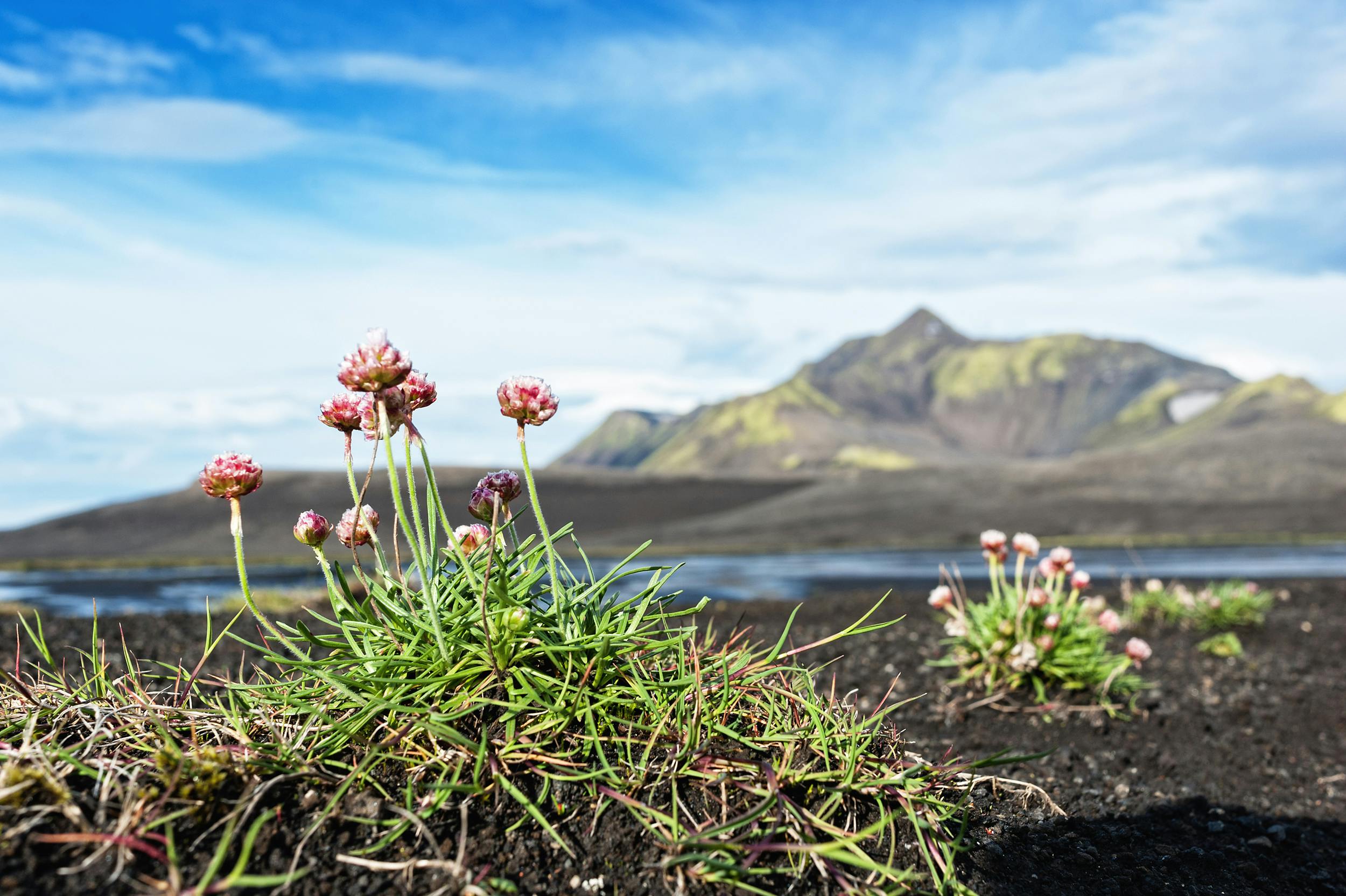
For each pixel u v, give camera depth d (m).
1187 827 0.59
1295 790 0.72
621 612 0.40
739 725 0.40
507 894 0.30
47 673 0.40
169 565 5.79
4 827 0.28
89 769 0.31
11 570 5.63
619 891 0.31
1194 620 1.64
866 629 0.40
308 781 0.33
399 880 0.30
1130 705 0.91
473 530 0.43
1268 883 0.50
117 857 0.28
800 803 0.36
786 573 3.86
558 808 0.34
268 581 3.59
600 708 0.37
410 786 0.33
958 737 0.77
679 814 0.34
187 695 0.38
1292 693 1.03
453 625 0.37
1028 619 0.90
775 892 0.33
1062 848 0.47
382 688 0.36
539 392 0.38
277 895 0.28
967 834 0.42
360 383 0.33
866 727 0.43
